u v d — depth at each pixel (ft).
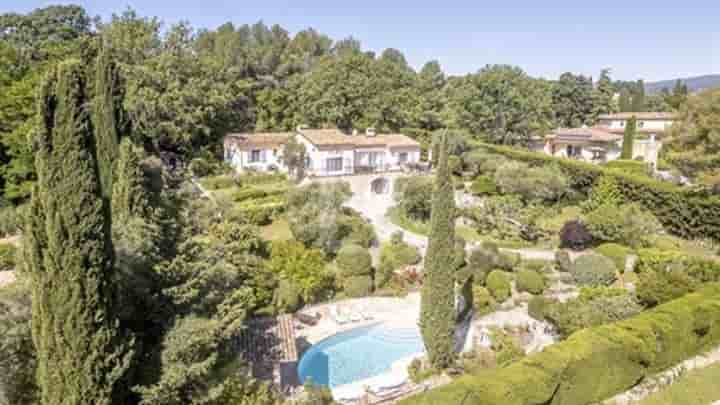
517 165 137.90
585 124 277.44
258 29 304.09
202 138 168.25
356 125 197.77
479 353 60.54
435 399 36.42
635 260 86.33
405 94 215.92
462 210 120.67
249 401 39.40
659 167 164.04
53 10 183.42
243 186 138.62
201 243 49.06
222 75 177.47
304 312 77.30
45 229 27.91
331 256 93.20
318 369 62.59
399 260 92.43
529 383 38.47
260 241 81.05
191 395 36.11
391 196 137.90
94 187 28.55
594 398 43.75
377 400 51.52
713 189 105.29
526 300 79.66
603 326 47.96
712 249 99.09
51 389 28.55
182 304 39.14
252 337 61.77
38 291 28.12
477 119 208.95
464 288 79.82
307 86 200.44
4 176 104.27
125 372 31.48
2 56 126.21
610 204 111.75
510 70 231.50
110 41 148.97
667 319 49.01
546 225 112.27
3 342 30.37
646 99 306.14
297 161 156.25
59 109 27.25
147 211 46.78
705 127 111.65
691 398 44.32
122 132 62.28
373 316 77.51
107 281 29.68
